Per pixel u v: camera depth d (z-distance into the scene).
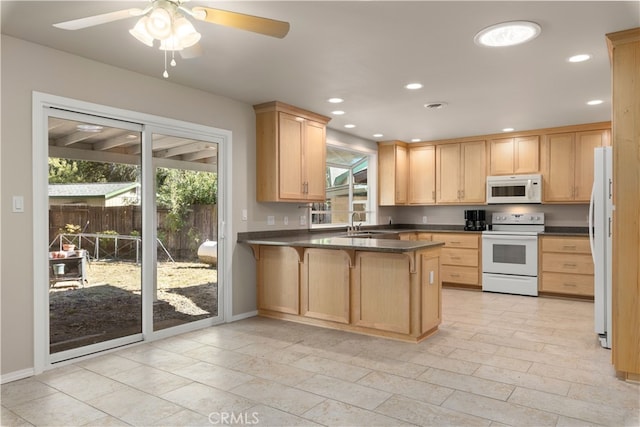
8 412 2.45
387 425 2.29
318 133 5.13
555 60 3.29
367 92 4.16
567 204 6.13
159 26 1.93
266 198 4.66
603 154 3.58
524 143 6.09
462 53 3.16
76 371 3.06
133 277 3.70
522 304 5.28
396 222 7.57
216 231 4.37
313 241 4.27
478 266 6.21
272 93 4.22
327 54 3.18
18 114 2.91
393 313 3.83
